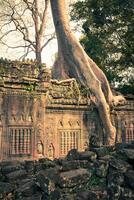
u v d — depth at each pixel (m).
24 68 16.31
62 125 17.80
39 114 16.69
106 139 18.84
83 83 19.41
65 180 4.89
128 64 24.14
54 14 20.64
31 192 4.97
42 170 5.50
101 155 5.64
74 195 4.82
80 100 18.48
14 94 15.83
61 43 20.34
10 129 15.63
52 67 20.83
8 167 5.98
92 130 19.08
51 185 4.81
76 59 19.72
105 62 24.38
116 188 4.80
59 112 17.73
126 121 20.78
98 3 24.05
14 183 5.43
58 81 17.97
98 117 19.30
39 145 16.62
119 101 20.39
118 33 23.88
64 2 20.69
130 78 24.33
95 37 24.50
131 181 4.78
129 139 20.83
